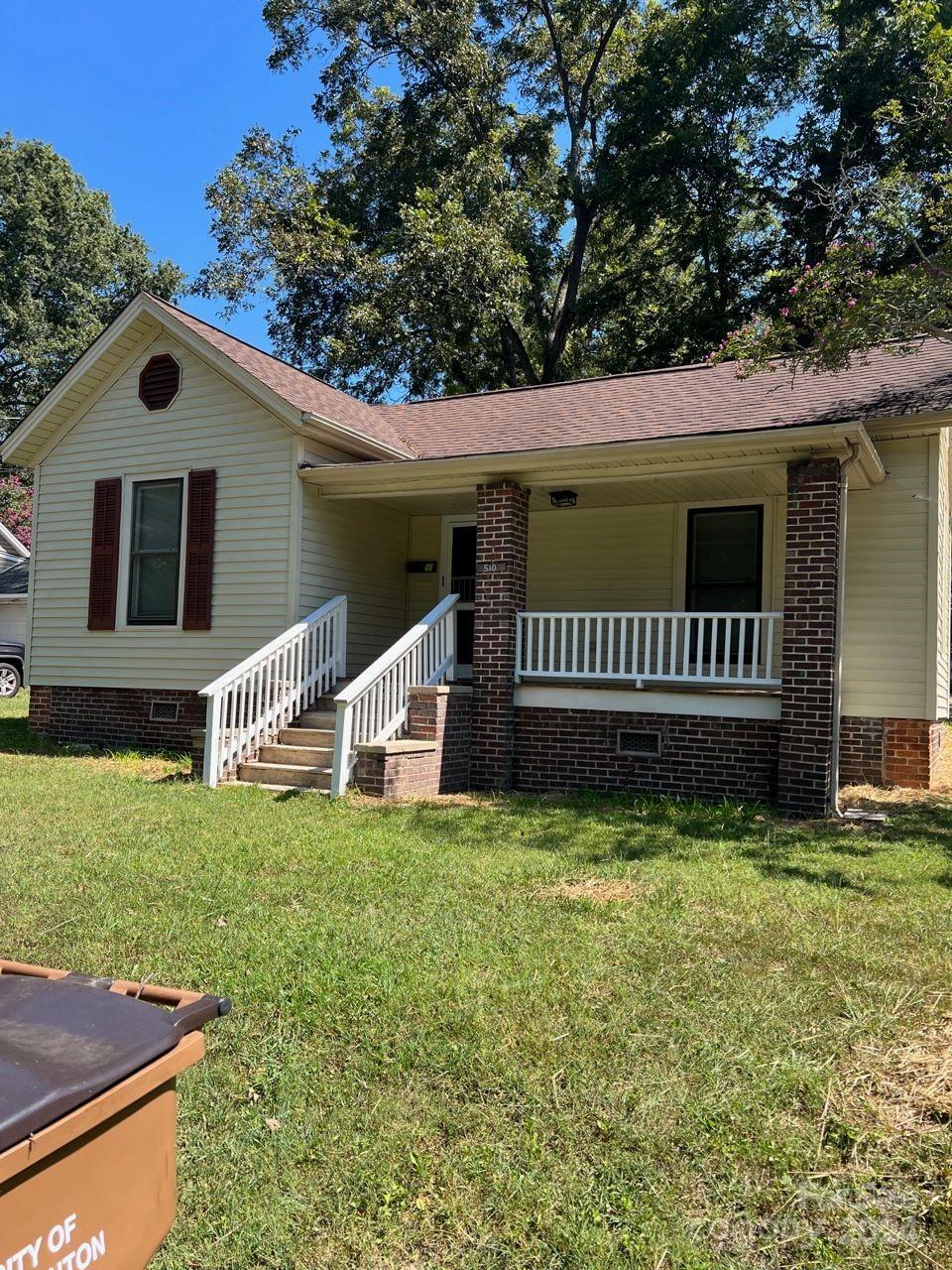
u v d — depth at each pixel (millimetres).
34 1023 1646
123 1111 1576
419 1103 2873
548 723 9438
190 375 11430
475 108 25406
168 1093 1707
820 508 8117
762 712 8500
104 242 39938
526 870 5562
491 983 3730
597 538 11656
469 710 9586
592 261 28109
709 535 11055
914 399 8883
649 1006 3537
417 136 25453
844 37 21797
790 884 5312
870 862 5910
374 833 6566
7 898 4859
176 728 11383
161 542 11703
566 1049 3189
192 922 4500
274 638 10688
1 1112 1321
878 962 4016
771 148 22828
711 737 8688
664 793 8836
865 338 8734
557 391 13164
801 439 7809
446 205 22484
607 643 11438
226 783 8750
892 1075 3045
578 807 8055
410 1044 3219
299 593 10648
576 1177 2512
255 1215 2352
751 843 6465
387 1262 2207
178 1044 1678
